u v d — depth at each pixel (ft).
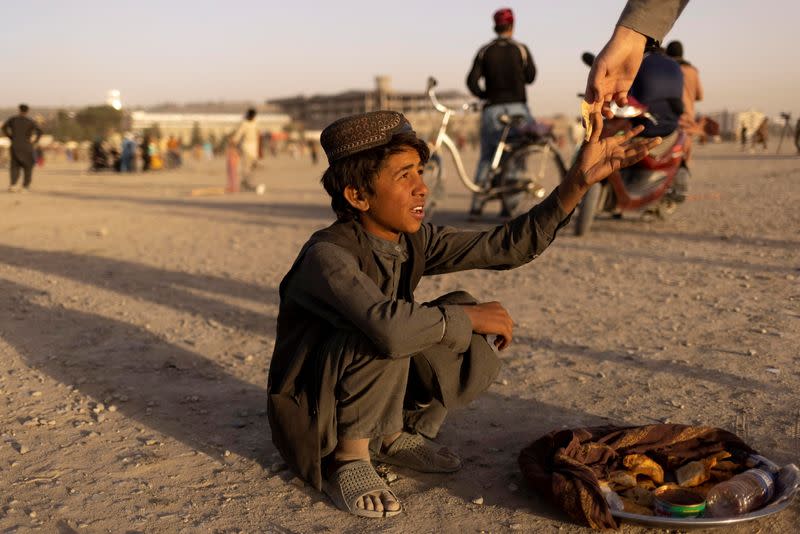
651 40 7.45
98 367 12.21
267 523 7.36
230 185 48.70
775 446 8.64
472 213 27.73
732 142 150.82
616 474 7.47
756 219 25.62
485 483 8.08
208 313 15.60
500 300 16.17
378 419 7.53
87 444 9.32
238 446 9.19
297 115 478.59
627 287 16.78
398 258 7.57
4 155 113.91
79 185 58.08
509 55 26.11
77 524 7.36
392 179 7.14
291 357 7.74
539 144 26.09
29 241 25.86
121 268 20.61
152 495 7.97
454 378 7.52
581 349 12.50
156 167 82.64
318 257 7.14
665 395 10.35
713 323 13.64
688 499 7.10
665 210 25.91
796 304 14.62
